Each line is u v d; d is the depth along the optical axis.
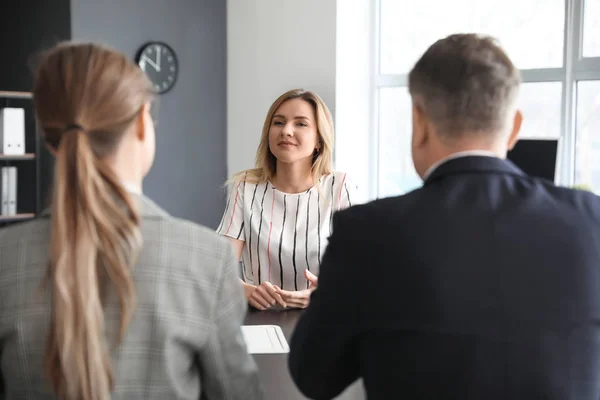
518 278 1.02
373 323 1.06
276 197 2.73
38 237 1.06
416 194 1.10
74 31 4.69
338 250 1.09
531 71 4.70
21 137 4.81
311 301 1.16
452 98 1.09
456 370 1.01
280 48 5.23
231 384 1.14
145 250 1.06
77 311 0.98
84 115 1.04
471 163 1.10
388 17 5.29
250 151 5.46
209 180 5.54
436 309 1.02
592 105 4.54
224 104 5.59
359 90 5.21
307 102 2.69
